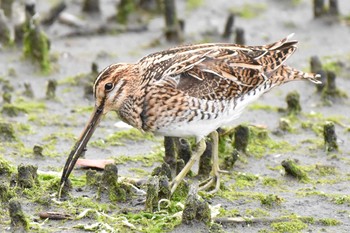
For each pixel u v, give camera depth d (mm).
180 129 12703
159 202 11984
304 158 14344
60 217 11672
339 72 18656
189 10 22641
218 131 14344
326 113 16609
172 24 20422
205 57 12922
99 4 21969
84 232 11352
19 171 12422
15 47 19375
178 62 12758
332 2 21734
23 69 18312
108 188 12344
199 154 12711
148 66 12836
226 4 23078
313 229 11727
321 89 17500
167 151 13328
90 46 20062
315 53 19812
